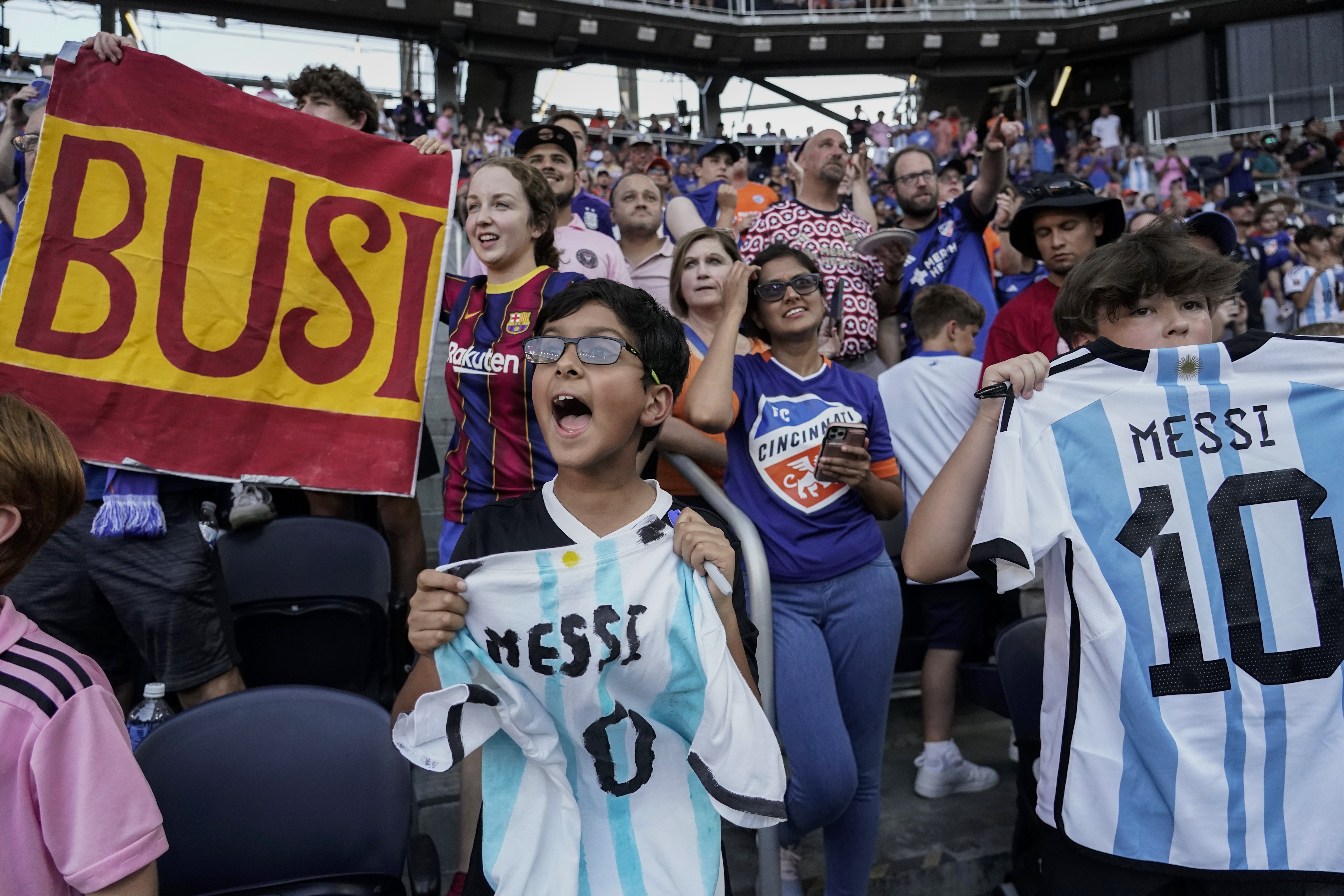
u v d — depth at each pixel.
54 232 2.40
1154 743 1.57
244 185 2.62
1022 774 2.45
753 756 1.37
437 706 1.36
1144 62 23.05
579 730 1.44
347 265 2.72
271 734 1.91
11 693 1.17
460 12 19.59
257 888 1.84
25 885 1.16
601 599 1.40
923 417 3.20
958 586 2.92
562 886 1.38
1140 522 1.62
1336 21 20.69
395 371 2.72
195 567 2.39
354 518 3.69
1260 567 1.62
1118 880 1.59
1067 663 1.67
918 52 23.11
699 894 1.42
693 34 21.75
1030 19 22.27
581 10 20.33
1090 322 1.79
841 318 3.30
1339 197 15.00
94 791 1.19
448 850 2.54
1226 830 1.56
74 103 2.45
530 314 2.38
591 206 5.09
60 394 2.34
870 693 2.30
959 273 4.17
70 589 2.34
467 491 2.36
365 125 3.51
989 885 2.64
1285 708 1.59
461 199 5.43
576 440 1.42
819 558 2.26
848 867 2.28
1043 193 3.01
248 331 2.58
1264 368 1.67
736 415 2.42
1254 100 19.39
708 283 2.68
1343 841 1.56
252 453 2.54
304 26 19.53
